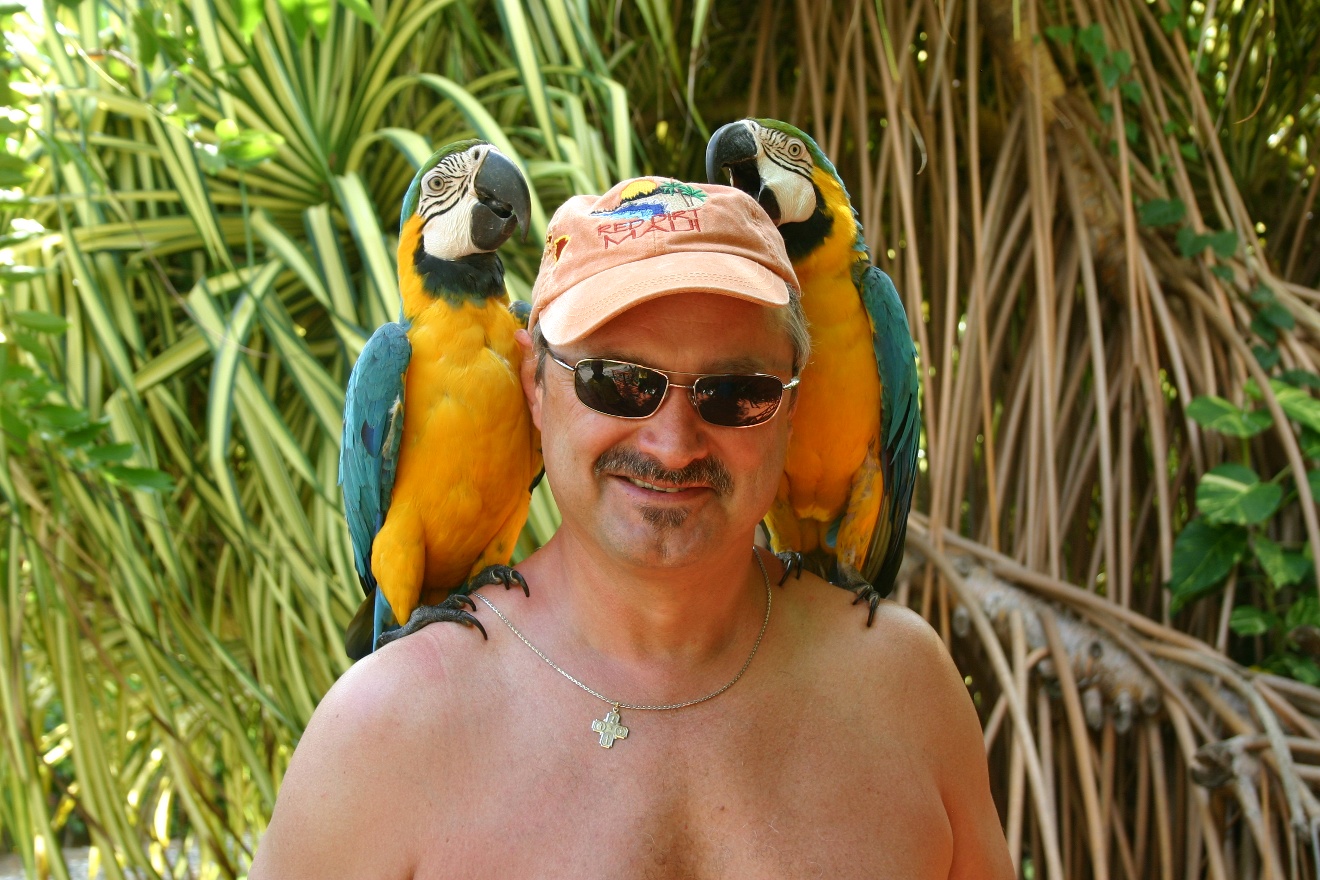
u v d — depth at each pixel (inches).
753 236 46.5
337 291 99.1
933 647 53.8
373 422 65.2
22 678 103.3
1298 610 101.4
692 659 48.4
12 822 107.8
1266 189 149.9
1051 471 103.9
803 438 63.7
